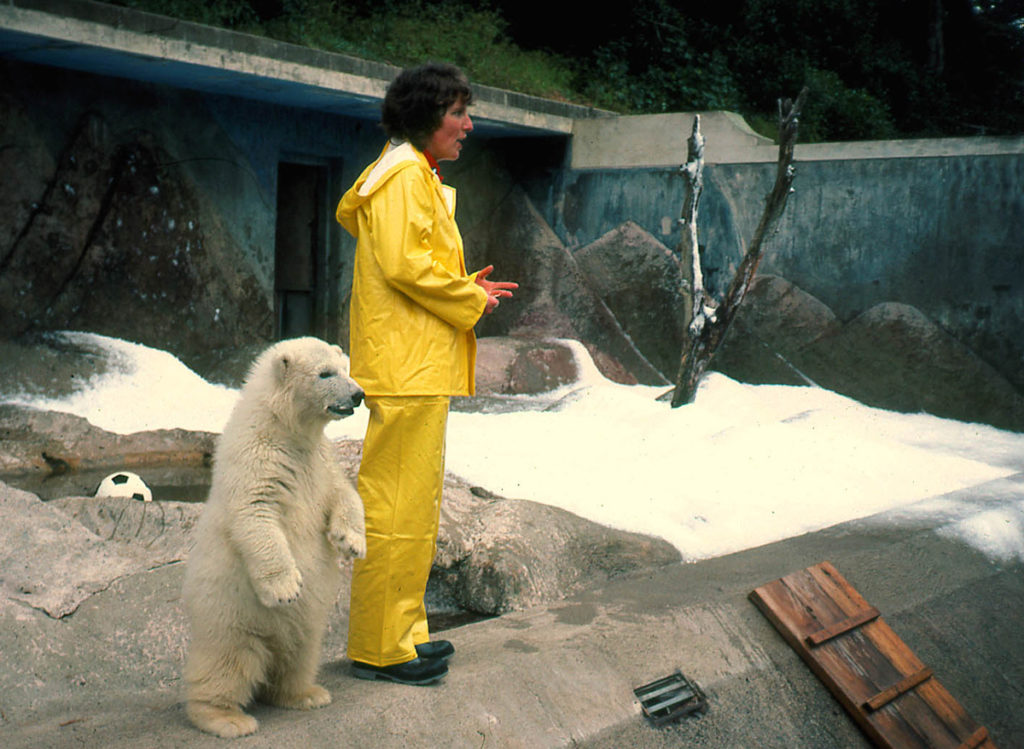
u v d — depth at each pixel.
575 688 3.86
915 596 5.30
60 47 8.59
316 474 3.32
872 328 11.07
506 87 13.55
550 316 13.24
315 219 12.67
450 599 5.25
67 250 9.78
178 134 10.60
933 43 23.64
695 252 9.32
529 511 5.61
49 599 4.26
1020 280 10.09
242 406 3.26
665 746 3.86
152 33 8.82
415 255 3.43
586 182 13.09
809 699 4.42
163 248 10.59
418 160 3.56
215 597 3.14
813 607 4.78
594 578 5.28
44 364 8.95
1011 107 24.69
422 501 3.56
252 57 9.61
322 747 3.16
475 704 3.56
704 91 16.91
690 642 4.36
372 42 13.18
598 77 16.22
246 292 11.55
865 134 18.41
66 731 3.28
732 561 5.35
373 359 3.56
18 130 9.30
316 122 12.09
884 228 10.94
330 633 4.52
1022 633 5.53
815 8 21.20
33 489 7.07
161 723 3.28
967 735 4.62
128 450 8.19
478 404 10.02
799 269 11.54
